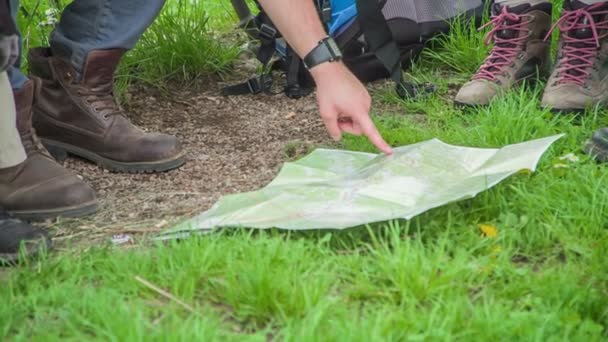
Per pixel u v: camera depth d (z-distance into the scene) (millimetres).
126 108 3344
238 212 2213
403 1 3537
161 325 1715
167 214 2451
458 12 3637
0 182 2410
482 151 2463
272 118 3244
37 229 2207
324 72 2168
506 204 2230
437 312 1725
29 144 2463
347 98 2148
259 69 3719
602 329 1669
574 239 2092
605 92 2961
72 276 1948
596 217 2166
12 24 2090
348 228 2113
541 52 3191
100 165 2824
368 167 2432
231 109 3346
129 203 2543
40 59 2842
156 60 3598
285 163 2549
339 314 1729
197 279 1902
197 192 2615
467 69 3545
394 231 1988
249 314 1775
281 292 1785
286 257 1934
